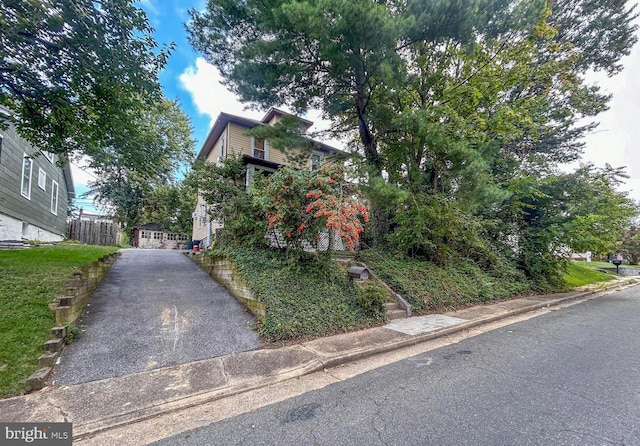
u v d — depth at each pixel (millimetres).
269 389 3297
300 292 5816
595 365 4020
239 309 5707
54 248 8906
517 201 11422
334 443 2307
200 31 7371
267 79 7285
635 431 2469
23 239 10422
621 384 3406
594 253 11469
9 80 5398
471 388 3293
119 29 5387
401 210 9281
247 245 7461
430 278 8297
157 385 3240
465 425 2543
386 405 2910
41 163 12266
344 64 6863
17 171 10023
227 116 12898
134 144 7137
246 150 13453
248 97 8094
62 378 3240
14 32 4535
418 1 6613
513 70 9055
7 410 2680
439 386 3352
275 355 4148
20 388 2963
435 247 9156
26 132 6559
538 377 3604
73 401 2867
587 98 12195
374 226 10250
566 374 3699
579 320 6988
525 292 10273
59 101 5703
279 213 6160
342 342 4750
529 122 9008
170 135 16594
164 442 2352
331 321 5355
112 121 6438
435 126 7145
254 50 6824
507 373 3730
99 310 5062
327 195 5898
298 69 7449
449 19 6797
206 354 4070
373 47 6605
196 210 19062
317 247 6809
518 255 11672
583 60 13023
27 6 4395
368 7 5965
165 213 24312
